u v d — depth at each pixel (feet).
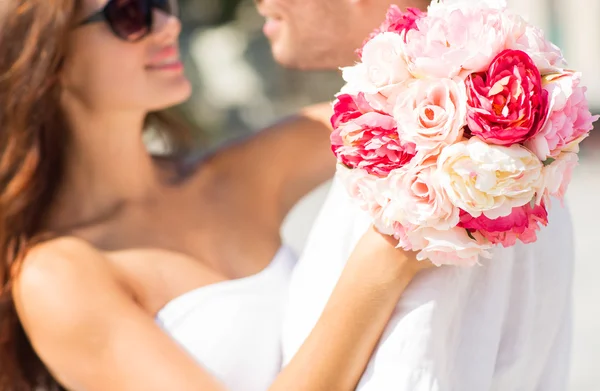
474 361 5.19
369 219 5.37
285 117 8.65
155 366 6.43
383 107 4.62
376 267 5.01
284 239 8.39
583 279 20.52
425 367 4.90
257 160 8.35
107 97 7.23
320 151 8.23
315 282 5.77
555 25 44.73
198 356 6.98
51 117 7.26
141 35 7.07
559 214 5.77
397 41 4.67
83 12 7.07
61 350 6.74
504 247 4.97
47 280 6.81
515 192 4.27
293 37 6.48
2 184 7.20
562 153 4.47
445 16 4.63
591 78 43.68
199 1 29.45
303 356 5.19
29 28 6.93
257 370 7.06
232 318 7.13
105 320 6.64
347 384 5.12
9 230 7.16
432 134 4.38
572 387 14.29
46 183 7.47
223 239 7.90
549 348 5.82
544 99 4.31
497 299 5.22
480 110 4.26
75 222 7.47
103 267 7.08
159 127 8.81
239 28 29.53
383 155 4.55
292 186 8.33
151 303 7.25
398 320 5.03
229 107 28.86
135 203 7.70
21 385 7.44
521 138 4.30
